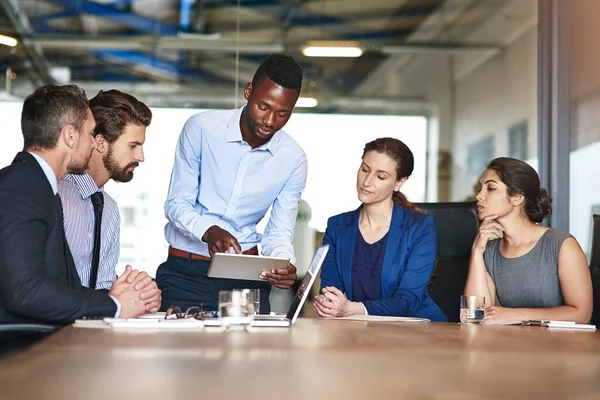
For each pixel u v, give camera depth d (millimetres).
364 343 1561
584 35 5121
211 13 6297
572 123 5277
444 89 6000
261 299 2979
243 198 2965
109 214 2943
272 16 6246
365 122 6062
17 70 6332
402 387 1003
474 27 5930
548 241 2898
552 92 5406
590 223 5008
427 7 6066
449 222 3320
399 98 6062
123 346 1396
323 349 1426
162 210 6070
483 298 2391
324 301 2537
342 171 6020
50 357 1232
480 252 2965
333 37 6156
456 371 1168
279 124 2807
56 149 2176
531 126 5551
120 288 2105
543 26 5469
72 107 2193
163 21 6320
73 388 950
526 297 2906
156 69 6332
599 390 1021
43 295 1939
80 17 6336
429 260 2893
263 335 1691
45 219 2018
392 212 2971
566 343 1674
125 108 2705
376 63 6105
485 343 1627
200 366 1157
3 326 1882
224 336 1635
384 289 2887
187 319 1960
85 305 2006
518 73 5656
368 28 6121
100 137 2676
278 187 3025
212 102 6312
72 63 6363
